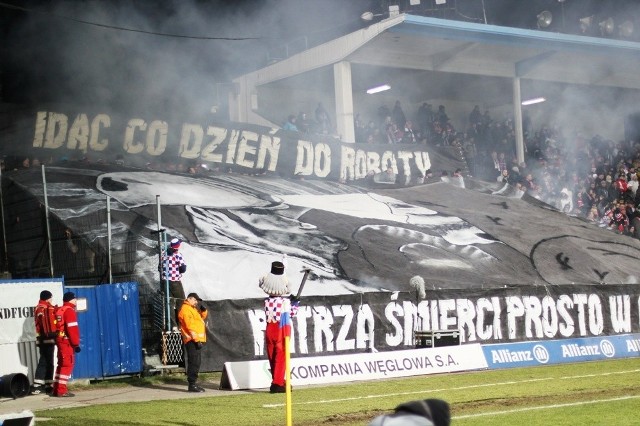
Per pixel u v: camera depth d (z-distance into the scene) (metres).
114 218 26.14
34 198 27.09
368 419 14.31
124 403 17.53
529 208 37.97
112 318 21.91
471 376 21.73
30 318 20.41
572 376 21.02
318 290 25.33
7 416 10.65
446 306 25.03
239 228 28.19
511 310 26.02
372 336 23.70
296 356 22.38
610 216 40.94
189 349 19.59
